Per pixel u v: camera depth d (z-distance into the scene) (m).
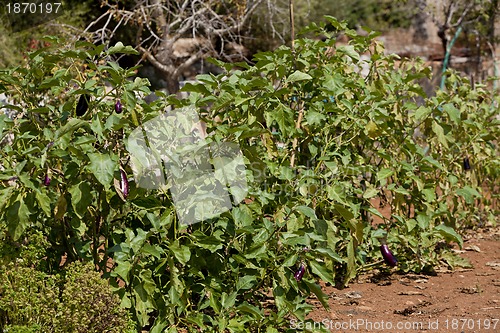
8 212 4.19
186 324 4.63
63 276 4.59
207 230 4.88
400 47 21.11
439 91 7.41
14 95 5.44
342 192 5.32
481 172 8.09
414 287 6.27
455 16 18.17
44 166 4.55
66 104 4.69
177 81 13.14
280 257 4.74
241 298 5.27
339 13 19.50
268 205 5.52
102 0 12.11
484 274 6.69
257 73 5.58
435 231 6.27
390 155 6.59
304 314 4.58
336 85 5.73
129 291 4.55
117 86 4.58
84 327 4.17
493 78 8.19
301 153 6.03
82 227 4.67
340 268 6.32
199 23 12.91
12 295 4.21
